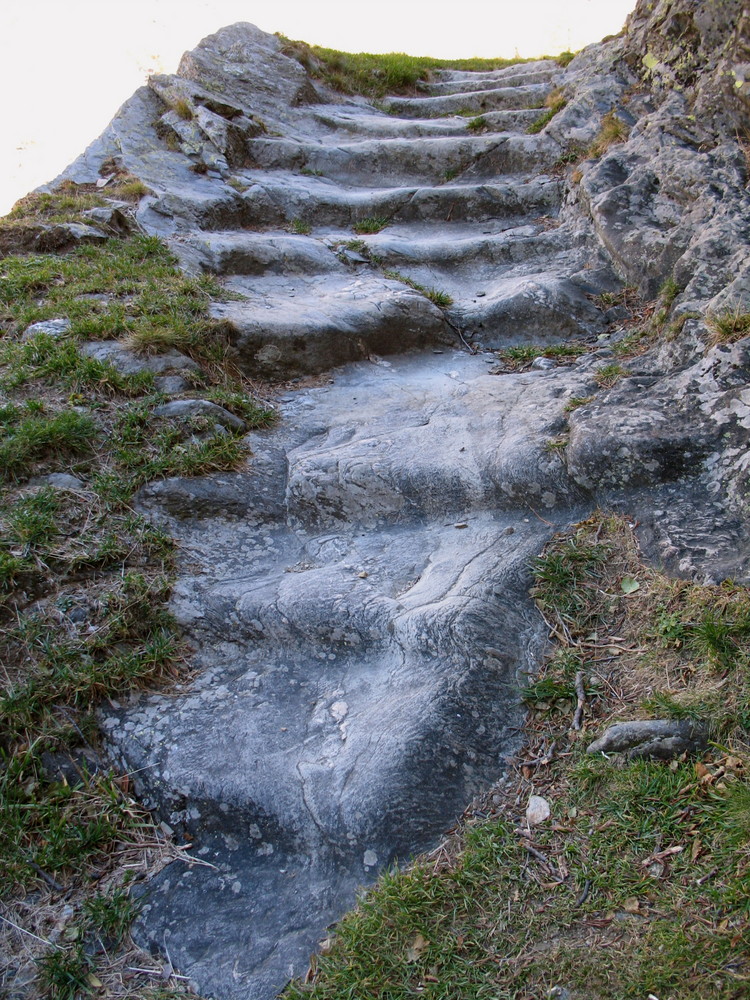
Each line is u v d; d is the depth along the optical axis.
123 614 2.88
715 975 1.79
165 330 4.18
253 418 4.03
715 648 2.43
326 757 2.49
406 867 2.24
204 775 2.50
